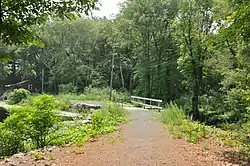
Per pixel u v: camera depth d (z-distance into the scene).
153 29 43.16
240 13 8.57
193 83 31.17
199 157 8.39
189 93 37.06
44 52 61.09
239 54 17.97
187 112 28.98
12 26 3.74
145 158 8.05
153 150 9.16
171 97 42.34
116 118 17.25
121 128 14.23
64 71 56.97
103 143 10.20
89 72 56.34
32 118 10.04
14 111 10.39
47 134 10.52
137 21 43.34
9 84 65.12
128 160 7.78
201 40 29.88
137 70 46.12
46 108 10.34
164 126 15.21
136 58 49.66
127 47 51.94
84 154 8.38
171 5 41.97
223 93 28.06
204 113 28.08
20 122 10.01
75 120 15.24
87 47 60.94
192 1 29.98
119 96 40.84
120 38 49.09
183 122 15.33
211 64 27.34
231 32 9.47
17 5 3.68
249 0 8.49
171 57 42.91
